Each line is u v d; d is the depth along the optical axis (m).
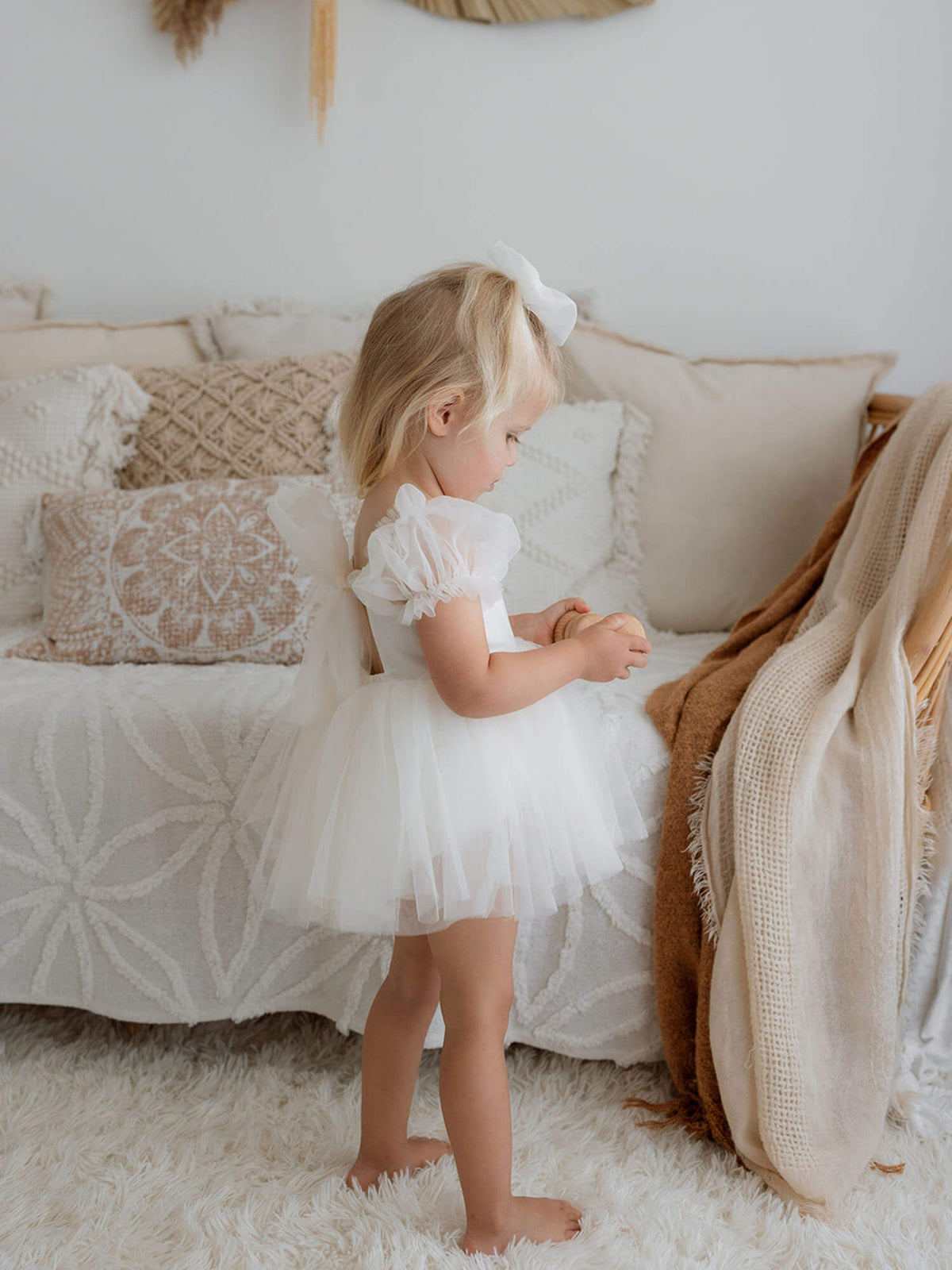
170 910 1.33
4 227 2.18
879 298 2.13
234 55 2.10
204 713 1.33
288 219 2.17
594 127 2.11
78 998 1.36
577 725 1.12
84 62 2.12
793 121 2.08
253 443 1.81
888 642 1.24
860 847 1.21
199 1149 1.21
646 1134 1.25
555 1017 1.33
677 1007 1.28
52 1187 1.14
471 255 2.17
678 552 1.89
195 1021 1.35
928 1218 1.11
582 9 2.04
